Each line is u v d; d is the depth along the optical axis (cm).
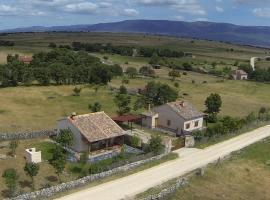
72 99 10912
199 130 8338
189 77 17088
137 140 7169
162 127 8806
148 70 16825
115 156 6631
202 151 7100
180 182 5544
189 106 9025
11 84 12300
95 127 6969
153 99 10975
